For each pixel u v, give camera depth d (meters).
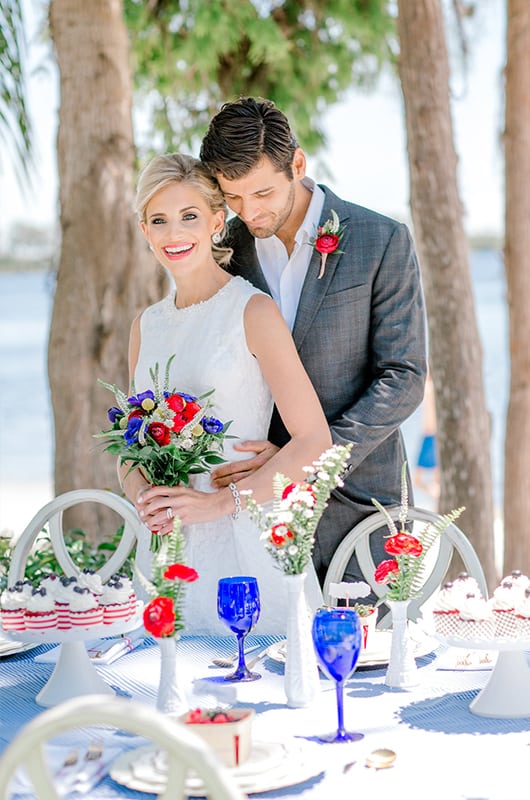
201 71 6.51
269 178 2.87
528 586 2.06
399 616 2.20
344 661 1.84
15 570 3.26
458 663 2.32
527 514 5.05
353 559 3.16
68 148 4.43
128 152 4.47
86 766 1.76
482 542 4.89
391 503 3.20
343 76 6.91
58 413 4.45
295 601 2.07
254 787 1.64
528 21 4.96
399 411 3.05
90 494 3.25
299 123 6.91
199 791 1.63
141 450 2.48
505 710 1.98
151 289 4.52
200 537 2.83
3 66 4.29
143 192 2.85
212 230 2.91
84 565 4.08
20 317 37.66
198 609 2.80
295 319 3.15
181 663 2.39
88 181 4.41
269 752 1.76
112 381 4.43
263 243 3.22
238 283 2.93
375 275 3.12
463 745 1.83
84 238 4.41
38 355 29.61
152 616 1.97
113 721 1.32
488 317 28.70
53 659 2.48
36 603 2.14
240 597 2.23
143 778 1.69
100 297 4.41
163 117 6.58
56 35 4.45
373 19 6.65
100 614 2.15
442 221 4.88
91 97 4.41
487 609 2.03
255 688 2.19
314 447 2.79
